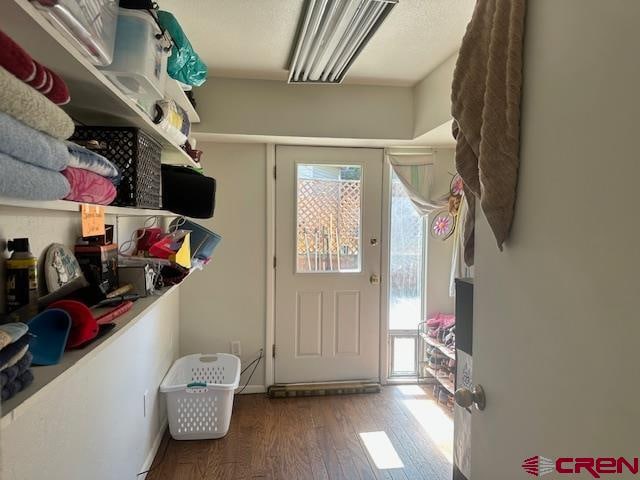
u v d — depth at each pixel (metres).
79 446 1.21
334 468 2.02
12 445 0.86
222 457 2.10
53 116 0.62
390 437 2.32
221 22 1.77
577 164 0.60
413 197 2.94
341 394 2.88
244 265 2.87
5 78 0.50
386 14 1.56
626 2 0.51
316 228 2.93
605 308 0.55
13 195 0.56
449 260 3.06
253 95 2.52
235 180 2.83
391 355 3.09
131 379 1.74
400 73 2.42
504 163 0.76
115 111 1.02
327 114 2.60
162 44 1.19
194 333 2.85
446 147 2.95
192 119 2.36
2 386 0.52
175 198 1.67
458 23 1.79
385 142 2.77
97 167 0.84
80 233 1.19
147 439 2.00
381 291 3.02
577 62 0.60
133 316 1.00
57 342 0.69
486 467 0.87
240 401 2.78
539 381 0.69
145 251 1.60
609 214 0.54
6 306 0.80
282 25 1.80
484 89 0.82
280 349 2.94
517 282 0.75
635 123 0.50
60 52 0.68
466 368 1.34
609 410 0.54
